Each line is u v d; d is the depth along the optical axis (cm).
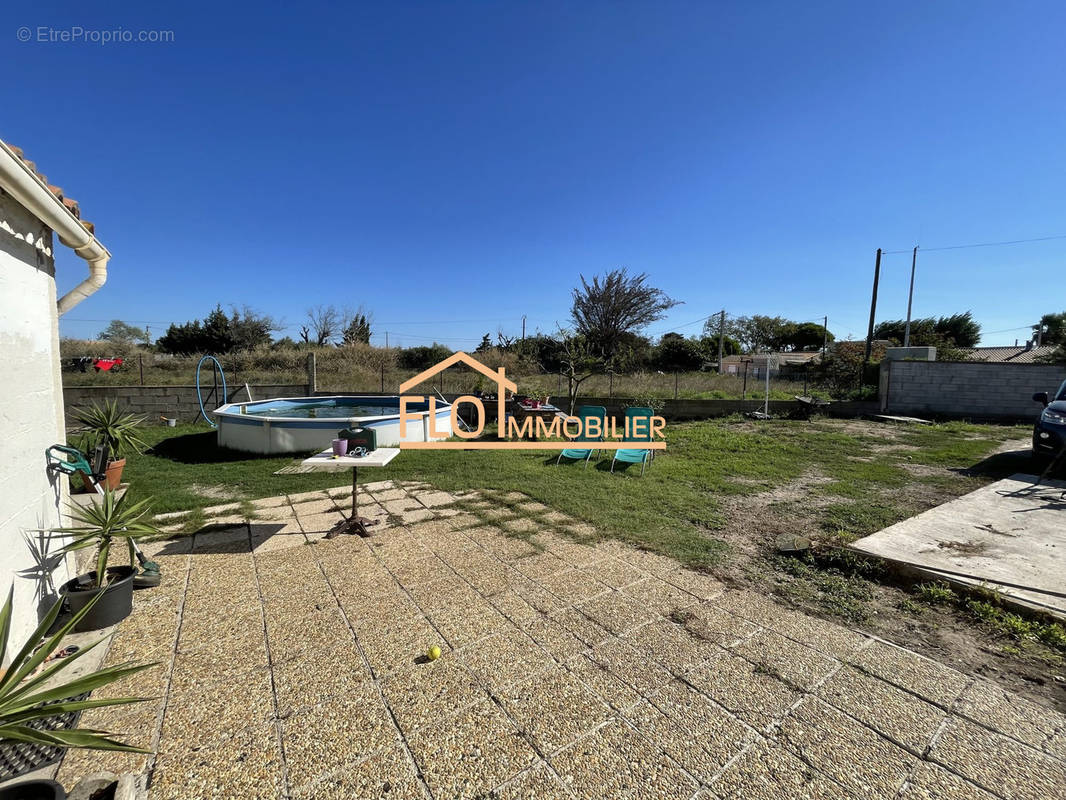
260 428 720
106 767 165
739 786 159
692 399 1198
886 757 172
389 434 767
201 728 183
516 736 180
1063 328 2009
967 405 1195
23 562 232
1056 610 260
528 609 278
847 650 240
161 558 348
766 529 416
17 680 134
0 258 221
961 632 259
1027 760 171
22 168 200
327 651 234
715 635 252
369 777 161
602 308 2412
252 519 439
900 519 436
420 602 285
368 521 434
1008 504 464
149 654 230
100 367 1430
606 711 194
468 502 495
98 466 409
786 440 866
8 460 221
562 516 451
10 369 226
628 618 269
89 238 287
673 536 397
